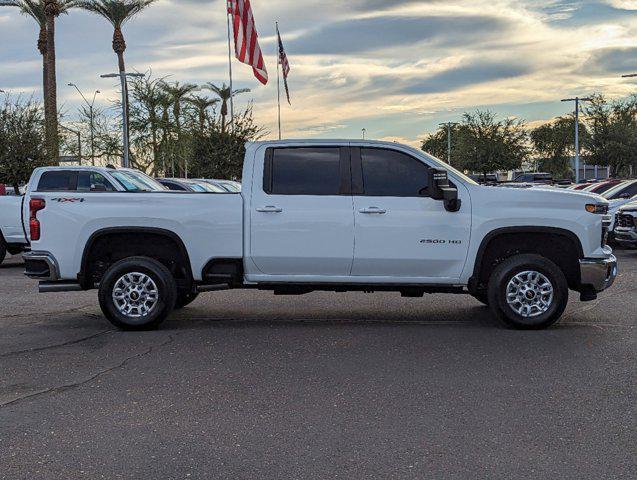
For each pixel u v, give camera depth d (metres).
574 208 7.89
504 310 7.89
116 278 8.09
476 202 7.91
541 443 4.49
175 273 8.67
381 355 6.83
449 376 6.06
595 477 3.98
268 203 8.02
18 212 15.20
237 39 25.52
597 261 7.88
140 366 6.49
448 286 8.12
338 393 5.60
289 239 8.01
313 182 8.05
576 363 6.45
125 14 36.09
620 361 6.51
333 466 4.16
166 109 40.78
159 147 40.41
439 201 7.91
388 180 8.02
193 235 8.09
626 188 19.62
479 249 7.90
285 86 34.31
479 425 4.83
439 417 5.01
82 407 5.30
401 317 8.95
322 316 9.07
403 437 4.62
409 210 7.90
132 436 4.69
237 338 7.68
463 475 4.02
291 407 5.27
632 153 48.31
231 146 39.12
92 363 6.61
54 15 31.47
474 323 8.48
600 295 10.51
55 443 4.57
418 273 8.02
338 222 7.94
